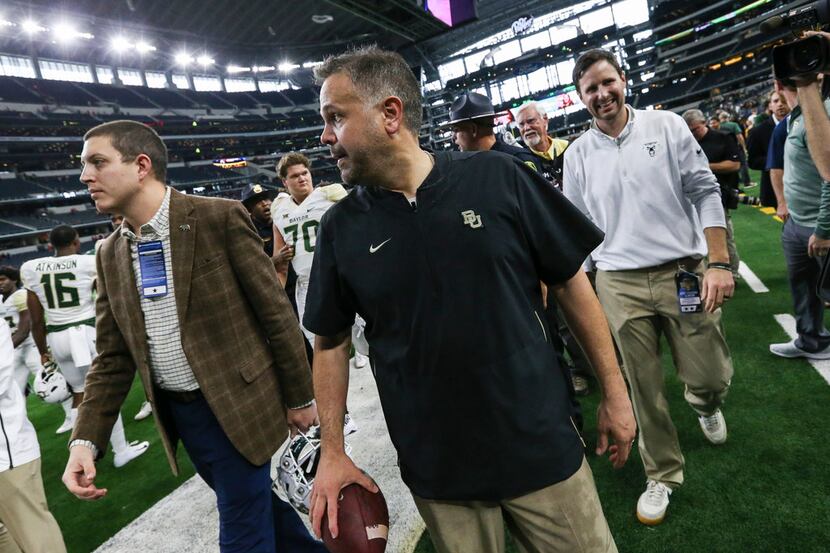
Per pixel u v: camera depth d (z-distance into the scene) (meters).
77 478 1.38
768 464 2.04
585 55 1.86
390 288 0.95
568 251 0.98
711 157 4.12
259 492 1.51
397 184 0.96
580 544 1.00
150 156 1.45
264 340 1.58
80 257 3.59
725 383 1.92
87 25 40.34
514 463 0.95
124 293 1.46
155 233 1.43
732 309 3.87
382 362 1.02
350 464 1.12
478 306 0.92
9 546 1.77
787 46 1.48
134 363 1.61
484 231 0.92
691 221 1.91
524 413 0.94
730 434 2.31
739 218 7.33
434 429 0.97
